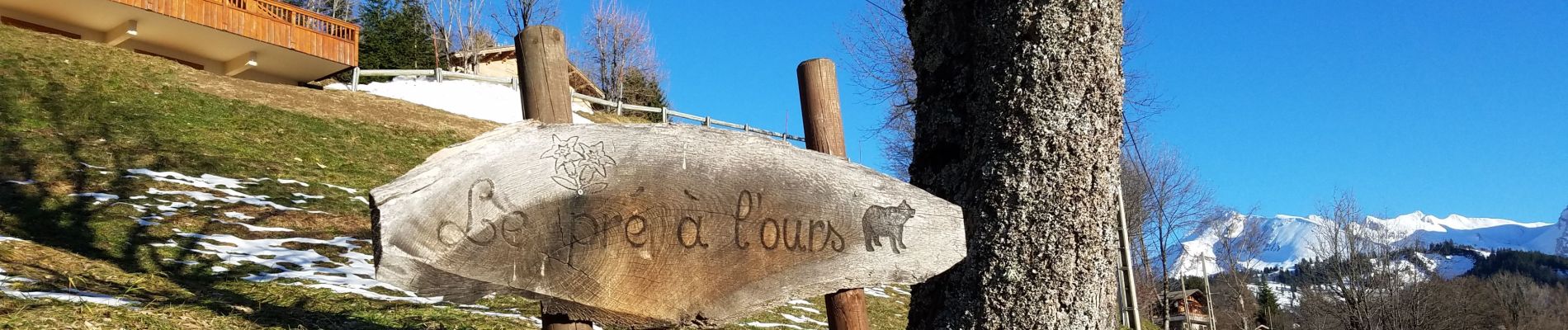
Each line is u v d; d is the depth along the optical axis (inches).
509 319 259.1
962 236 129.0
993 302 140.9
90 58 597.3
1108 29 144.6
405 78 946.1
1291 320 1760.6
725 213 118.3
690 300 116.1
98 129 481.7
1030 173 139.8
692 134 118.3
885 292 447.5
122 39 797.2
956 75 148.4
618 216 113.7
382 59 1237.1
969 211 143.6
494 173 108.1
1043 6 139.9
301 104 649.0
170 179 426.3
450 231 105.1
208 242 333.1
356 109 682.2
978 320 141.9
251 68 913.5
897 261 125.3
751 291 118.6
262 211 397.7
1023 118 140.1
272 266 309.0
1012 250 140.3
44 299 192.7
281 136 558.3
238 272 290.2
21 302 186.5
